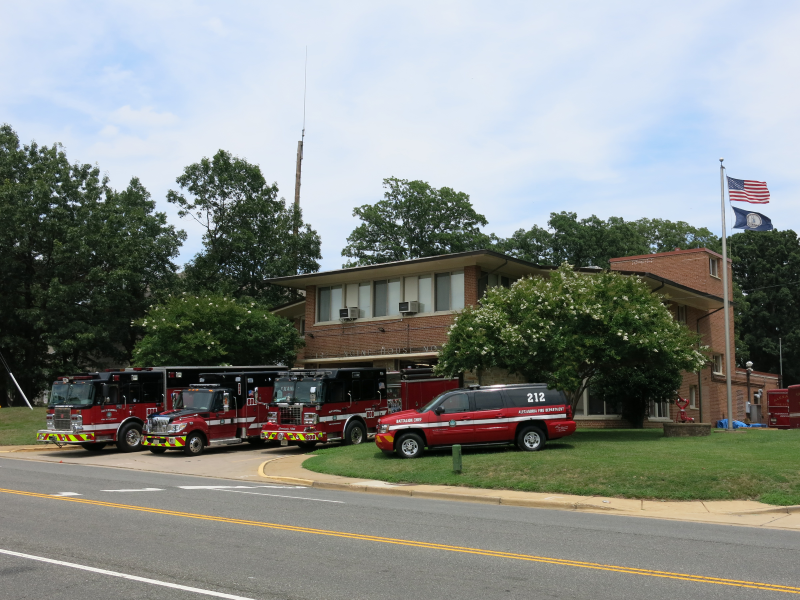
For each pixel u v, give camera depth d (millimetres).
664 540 9914
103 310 40312
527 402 20016
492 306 23281
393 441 19719
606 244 56094
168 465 21922
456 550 9016
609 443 20719
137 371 26797
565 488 14781
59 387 25859
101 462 22922
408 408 27531
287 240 45031
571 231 55938
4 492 14664
